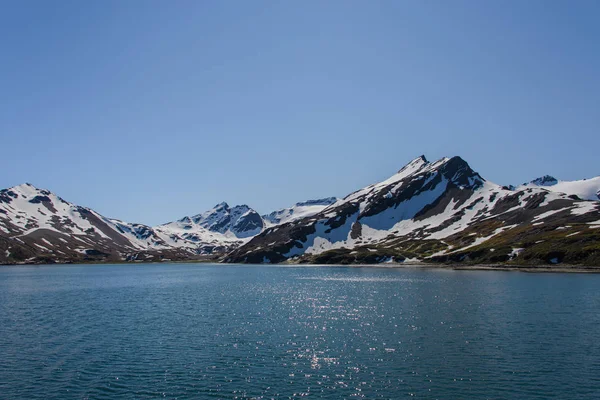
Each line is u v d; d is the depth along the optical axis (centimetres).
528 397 4081
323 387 4350
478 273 17212
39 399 4112
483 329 6625
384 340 6072
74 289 13938
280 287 13750
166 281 17262
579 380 4472
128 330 6888
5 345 5981
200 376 4672
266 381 4519
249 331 6744
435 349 5584
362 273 19538
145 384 4459
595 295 10044
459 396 4112
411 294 10894
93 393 4241
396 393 4194
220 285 14888
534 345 5694
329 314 8194
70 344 6009
